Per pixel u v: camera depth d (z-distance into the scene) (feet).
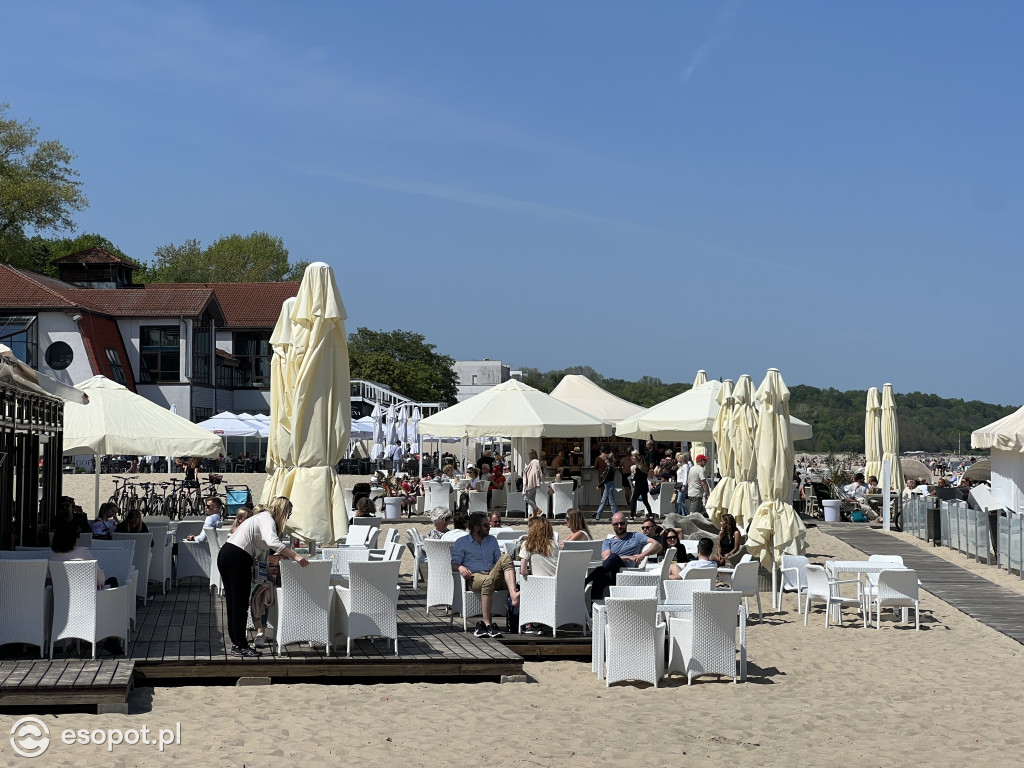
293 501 38.09
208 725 26.68
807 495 106.01
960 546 71.61
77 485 123.24
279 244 334.03
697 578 37.83
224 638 34.88
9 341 175.01
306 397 38.37
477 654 33.14
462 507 55.16
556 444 107.55
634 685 32.68
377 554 41.27
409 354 322.34
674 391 468.34
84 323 176.24
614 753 25.25
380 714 28.27
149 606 42.09
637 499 86.79
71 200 222.28
